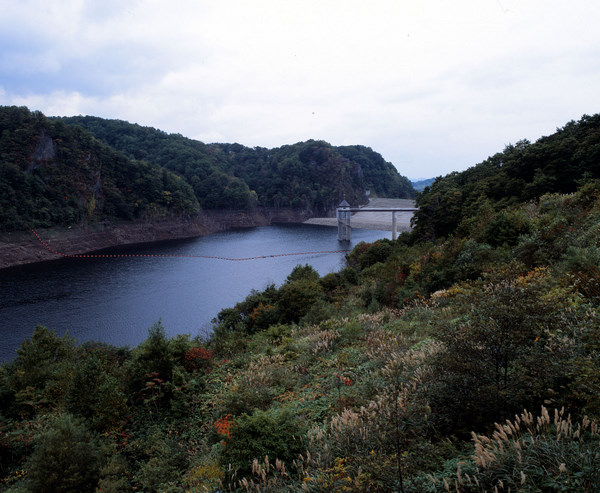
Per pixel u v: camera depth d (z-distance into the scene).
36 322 49.22
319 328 20.84
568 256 12.45
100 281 74.12
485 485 4.59
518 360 6.06
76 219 124.56
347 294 32.38
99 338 43.69
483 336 6.17
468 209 46.81
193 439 11.55
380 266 38.53
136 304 58.41
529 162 43.84
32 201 114.31
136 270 85.44
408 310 18.66
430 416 6.42
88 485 9.41
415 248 39.91
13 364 19.53
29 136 124.25
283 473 6.71
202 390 14.70
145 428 12.81
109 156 149.38
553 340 6.62
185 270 85.88
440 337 6.98
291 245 128.38
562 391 5.75
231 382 14.72
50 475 9.25
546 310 6.22
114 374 16.19
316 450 7.18
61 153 132.62
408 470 5.17
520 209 29.78
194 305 58.22
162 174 167.00
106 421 12.45
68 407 13.30
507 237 22.58
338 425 7.38
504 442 5.20
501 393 5.63
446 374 6.55
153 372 14.31
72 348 23.56
